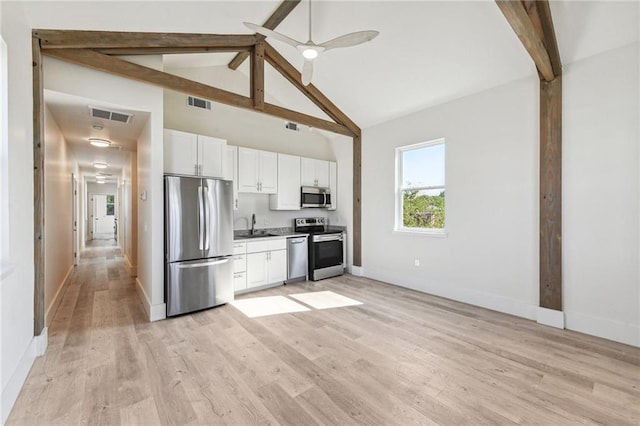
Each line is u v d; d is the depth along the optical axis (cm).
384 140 498
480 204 373
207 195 370
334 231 564
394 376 221
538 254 324
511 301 346
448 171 406
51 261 345
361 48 369
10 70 202
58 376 218
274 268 470
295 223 562
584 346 265
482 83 359
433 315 345
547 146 312
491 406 187
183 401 191
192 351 258
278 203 509
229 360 243
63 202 450
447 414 180
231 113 495
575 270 297
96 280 511
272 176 500
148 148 342
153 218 333
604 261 281
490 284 365
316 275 512
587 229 290
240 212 500
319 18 345
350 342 277
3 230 193
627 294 269
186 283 349
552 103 308
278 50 411
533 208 328
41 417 176
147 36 295
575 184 296
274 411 183
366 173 530
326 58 403
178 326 314
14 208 205
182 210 348
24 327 218
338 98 479
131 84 313
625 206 269
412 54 353
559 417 177
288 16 350
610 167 276
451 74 362
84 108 314
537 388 205
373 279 519
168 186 338
